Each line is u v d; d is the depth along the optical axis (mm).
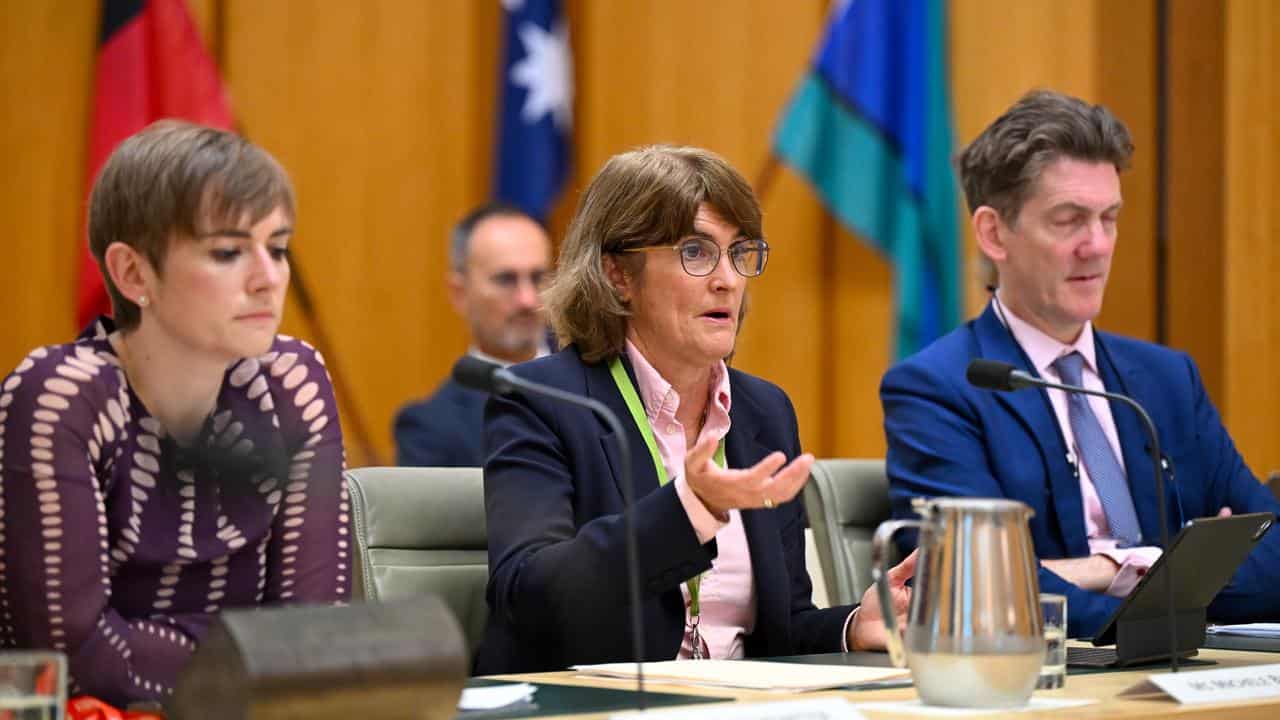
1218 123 17219
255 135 14812
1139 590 6441
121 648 6285
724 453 8453
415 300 15430
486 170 15641
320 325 15055
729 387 8508
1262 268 16938
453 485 8695
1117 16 17359
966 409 9789
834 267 16875
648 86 16234
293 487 7082
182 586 6727
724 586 8078
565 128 15523
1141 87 17297
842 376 16859
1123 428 10070
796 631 8148
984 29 17109
